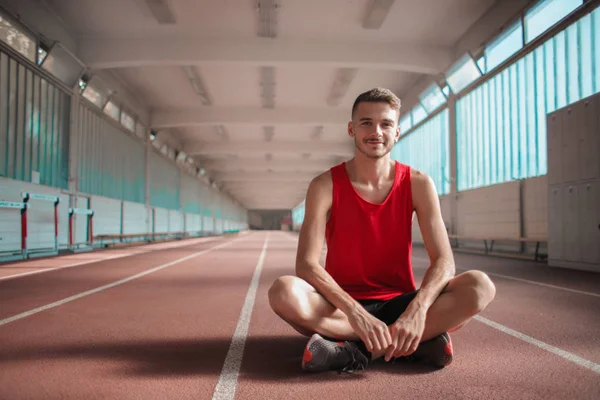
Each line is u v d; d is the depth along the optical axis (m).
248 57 11.82
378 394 1.65
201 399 1.60
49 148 10.35
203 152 25.42
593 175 6.68
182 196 26.66
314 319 1.88
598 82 7.25
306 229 2.06
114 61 11.62
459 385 1.75
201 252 12.19
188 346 2.44
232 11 10.47
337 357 1.86
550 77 8.53
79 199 11.97
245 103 17.91
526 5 9.12
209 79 15.12
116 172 15.05
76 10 10.34
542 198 9.01
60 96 10.92
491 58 10.77
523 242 9.71
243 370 1.98
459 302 1.82
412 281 2.17
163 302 4.00
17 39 8.89
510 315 3.36
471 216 12.07
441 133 14.34
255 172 36.72
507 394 1.65
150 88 16.05
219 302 4.01
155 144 20.17
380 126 2.03
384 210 2.11
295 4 10.20
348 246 2.13
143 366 2.04
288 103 17.86
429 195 2.11
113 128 14.71
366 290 2.16
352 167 2.23
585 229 6.84
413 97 16.50
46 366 2.04
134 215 16.88
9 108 8.67
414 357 2.06
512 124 9.99
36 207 9.40
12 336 2.66
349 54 12.09
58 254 10.30
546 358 2.17
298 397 1.62
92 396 1.64
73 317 3.28
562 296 4.29
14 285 5.12
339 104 17.91
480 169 11.57
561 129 7.41
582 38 7.62
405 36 11.98
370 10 10.39
